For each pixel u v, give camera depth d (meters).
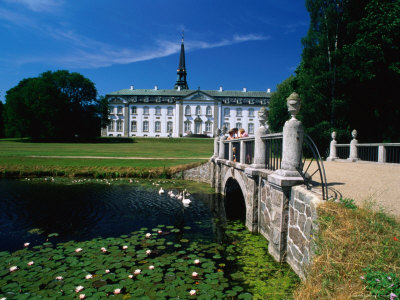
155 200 11.34
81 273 4.81
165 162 20.20
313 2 20.14
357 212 3.72
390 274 2.71
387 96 17.08
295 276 4.53
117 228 7.74
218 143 14.95
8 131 49.78
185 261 5.39
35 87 46.50
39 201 10.86
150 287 4.32
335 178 6.45
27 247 6.20
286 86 29.23
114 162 20.03
